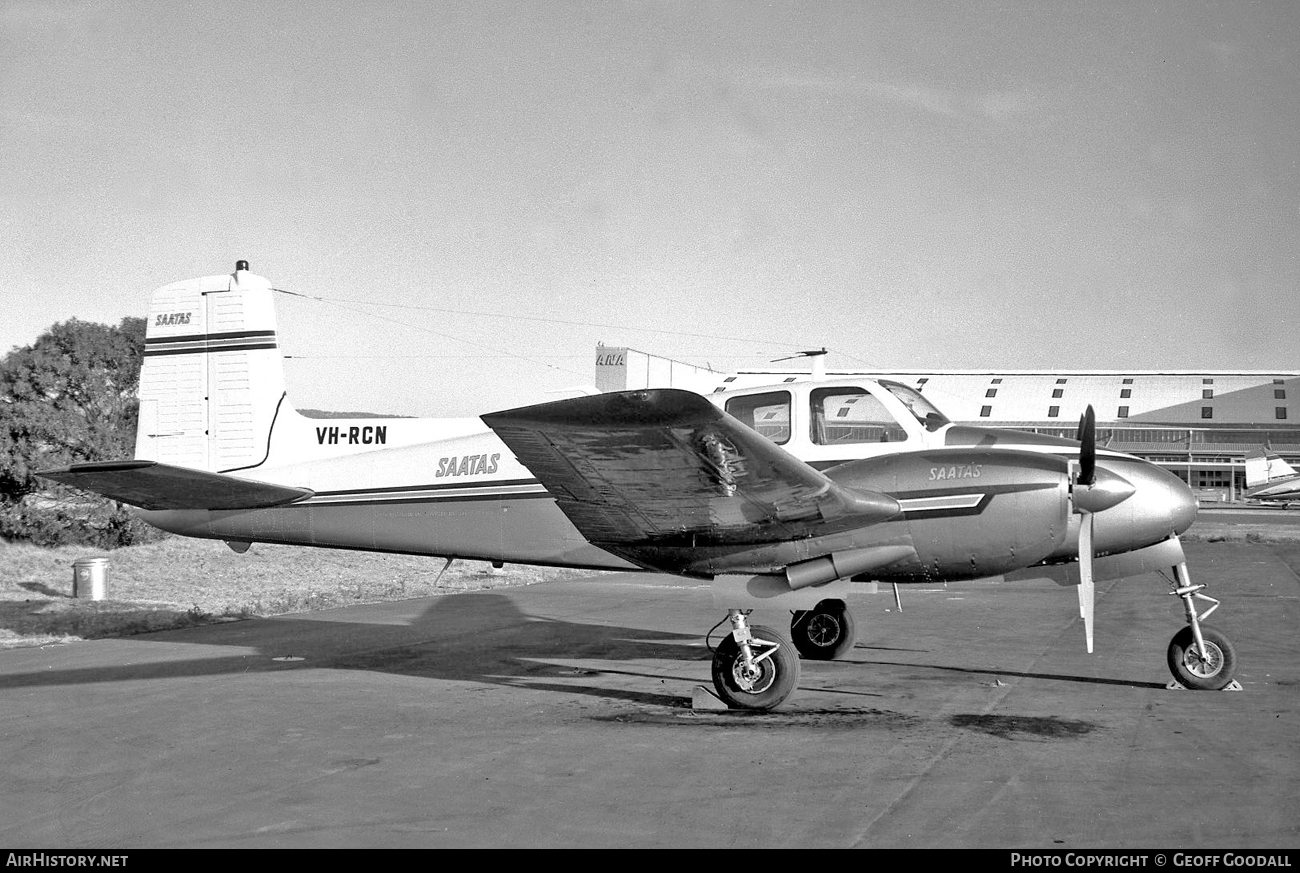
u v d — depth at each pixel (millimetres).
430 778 5730
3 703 8109
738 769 5812
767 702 7375
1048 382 63844
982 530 7773
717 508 7516
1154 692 7902
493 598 15703
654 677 8984
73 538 22844
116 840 4777
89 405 22953
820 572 7789
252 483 9547
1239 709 7254
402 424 10023
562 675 9125
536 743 6527
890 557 7875
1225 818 4824
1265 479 50875
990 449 8281
